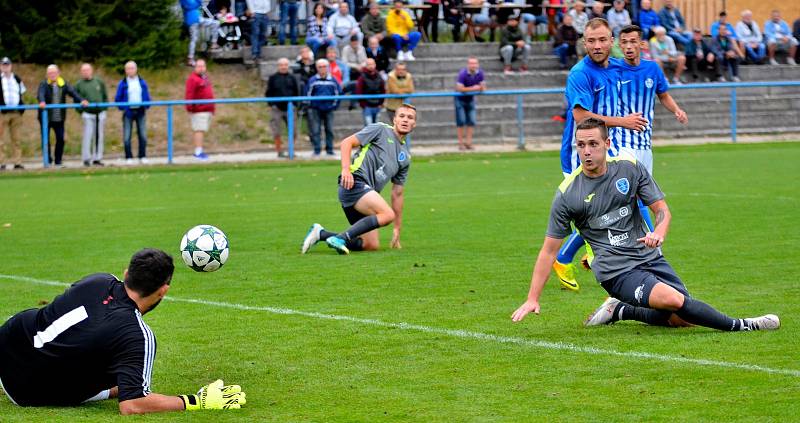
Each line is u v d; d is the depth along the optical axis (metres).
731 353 19.48
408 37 86.44
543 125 85.12
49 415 16.59
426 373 18.86
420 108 84.94
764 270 28.88
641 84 26.78
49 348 16.52
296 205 47.81
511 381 18.12
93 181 60.94
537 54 91.88
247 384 18.41
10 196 53.31
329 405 16.97
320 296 26.48
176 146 79.69
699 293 25.72
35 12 86.19
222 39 91.06
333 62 75.88
